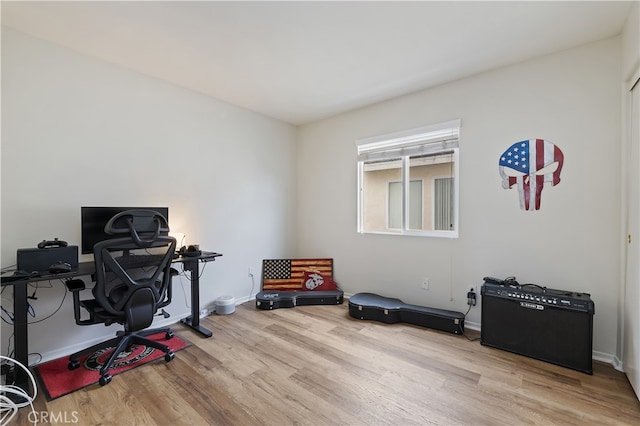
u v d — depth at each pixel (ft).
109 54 7.91
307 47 7.57
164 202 9.55
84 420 5.21
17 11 6.13
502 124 8.61
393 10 6.13
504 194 8.61
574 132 7.55
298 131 14.43
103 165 8.21
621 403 5.64
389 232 11.41
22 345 6.11
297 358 7.41
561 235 7.77
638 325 5.74
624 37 6.59
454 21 6.49
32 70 7.06
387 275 11.25
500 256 8.72
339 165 12.75
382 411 5.47
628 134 6.65
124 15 6.29
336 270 12.89
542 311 7.23
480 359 7.33
